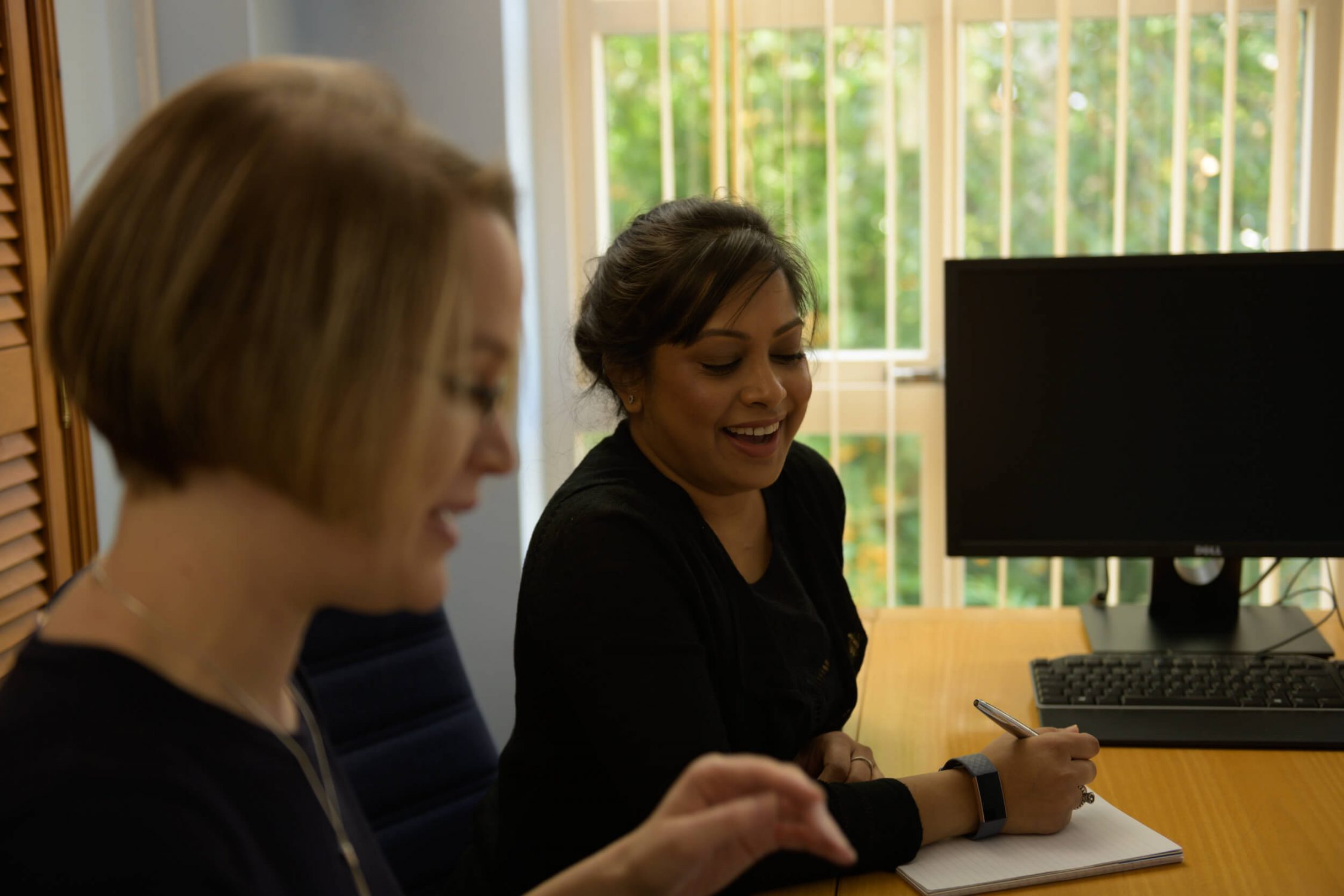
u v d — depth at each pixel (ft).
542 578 3.91
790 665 4.33
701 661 3.84
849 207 7.60
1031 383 5.33
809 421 7.72
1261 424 5.23
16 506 5.44
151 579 1.76
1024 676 5.17
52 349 1.69
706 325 4.11
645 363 4.25
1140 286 5.22
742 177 7.59
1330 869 3.54
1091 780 3.87
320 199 1.60
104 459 6.70
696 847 2.03
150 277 1.59
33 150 5.56
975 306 5.31
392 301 1.61
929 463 7.72
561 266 8.07
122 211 1.63
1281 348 5.18
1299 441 5.22
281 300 1.57
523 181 7.78
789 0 7.44
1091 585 7.57
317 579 1.78
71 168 6.55
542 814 4.09
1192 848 3.69
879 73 7.46
